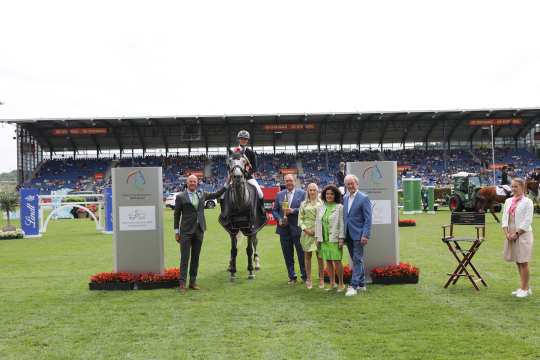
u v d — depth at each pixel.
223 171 62.84
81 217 37.28
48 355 5.97
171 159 65.81
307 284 9.60
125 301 8.77
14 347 6.29
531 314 7.31
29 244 19.03
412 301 8.26
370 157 64.62
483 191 25.47
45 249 17.19
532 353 5.68
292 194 10.28
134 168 10.31
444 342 6.11
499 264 11.77
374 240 10.16
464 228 20.95
